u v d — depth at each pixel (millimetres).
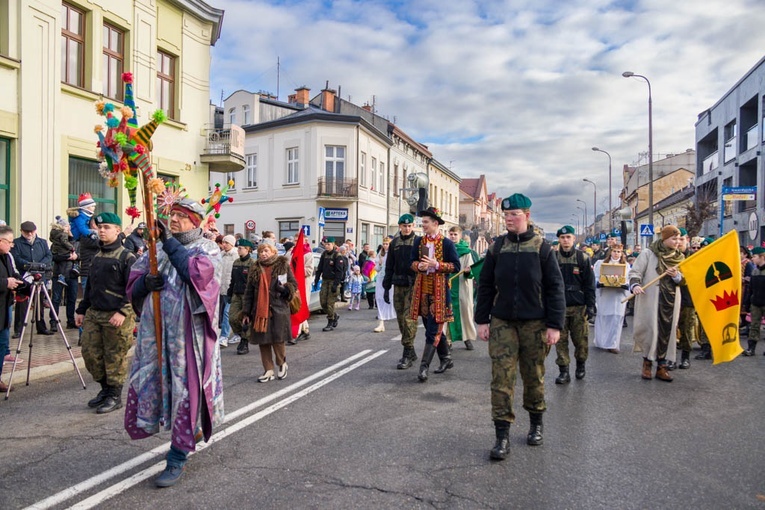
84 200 10008
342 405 5953
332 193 29859
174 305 3932
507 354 4609
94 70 13469
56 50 12461
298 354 9008
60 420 5445
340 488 3875
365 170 32438
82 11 13352
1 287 6168
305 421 5379
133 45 14609
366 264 16875
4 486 3889
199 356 3955
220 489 3846
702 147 34906
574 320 7246
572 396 6496
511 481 4023
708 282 7133
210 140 17484
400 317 8016
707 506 3666
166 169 15992
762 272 9359
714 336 7125
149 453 4527
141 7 14844
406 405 5973
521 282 4633
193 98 17047
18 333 9461
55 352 8336
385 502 3670
